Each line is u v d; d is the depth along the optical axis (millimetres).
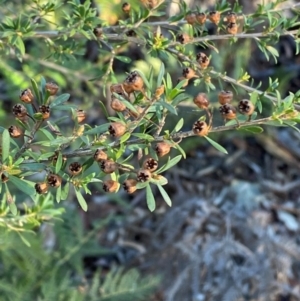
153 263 990
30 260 842
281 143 1224
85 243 917
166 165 369
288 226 1076
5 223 484
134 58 1029
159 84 357
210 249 960
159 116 368
